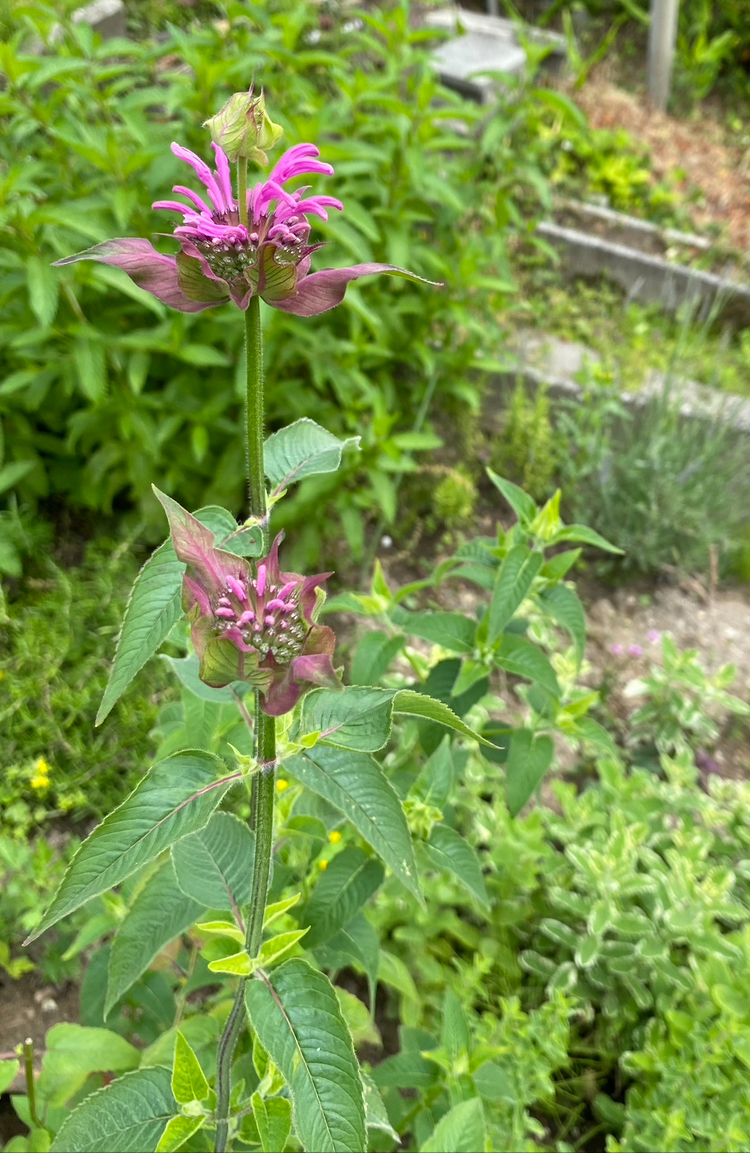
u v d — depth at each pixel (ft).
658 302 16.85
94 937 6.09
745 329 16.25
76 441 11.30
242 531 3.59
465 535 13.10
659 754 10.57
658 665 11.65
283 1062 3.68
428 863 6.95
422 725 7.37
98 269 8.99
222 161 3.32
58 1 10.00
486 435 14.76
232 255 3.13
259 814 3.78
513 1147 6.48
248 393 3.41
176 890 4.93
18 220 8.75
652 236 17.74
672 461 12.48
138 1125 4.66
